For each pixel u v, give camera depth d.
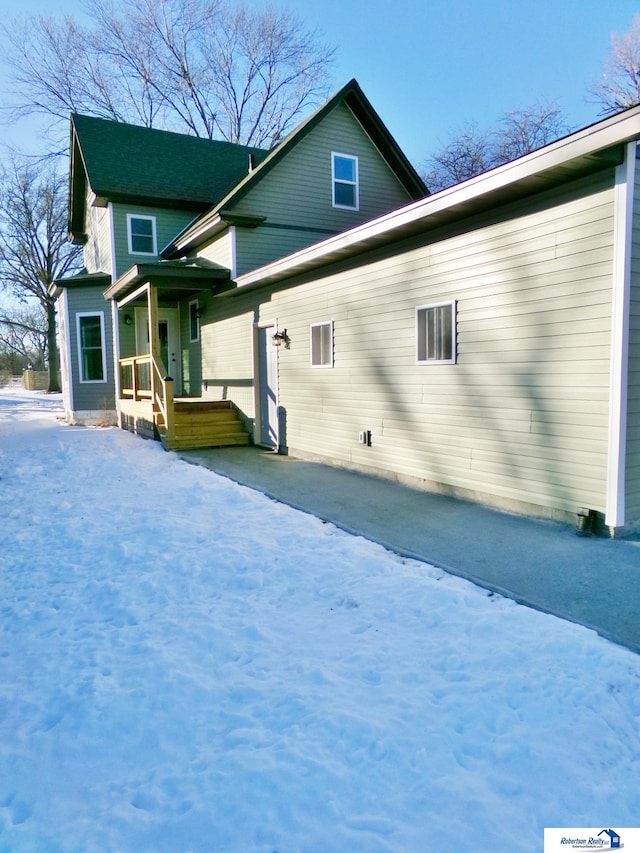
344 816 1.98
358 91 12.18
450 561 4.36
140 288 11.34
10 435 12.88
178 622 3.52
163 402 10.55
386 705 2.59
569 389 5.02
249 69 27.16
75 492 7.11
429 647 3.10
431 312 6.54
